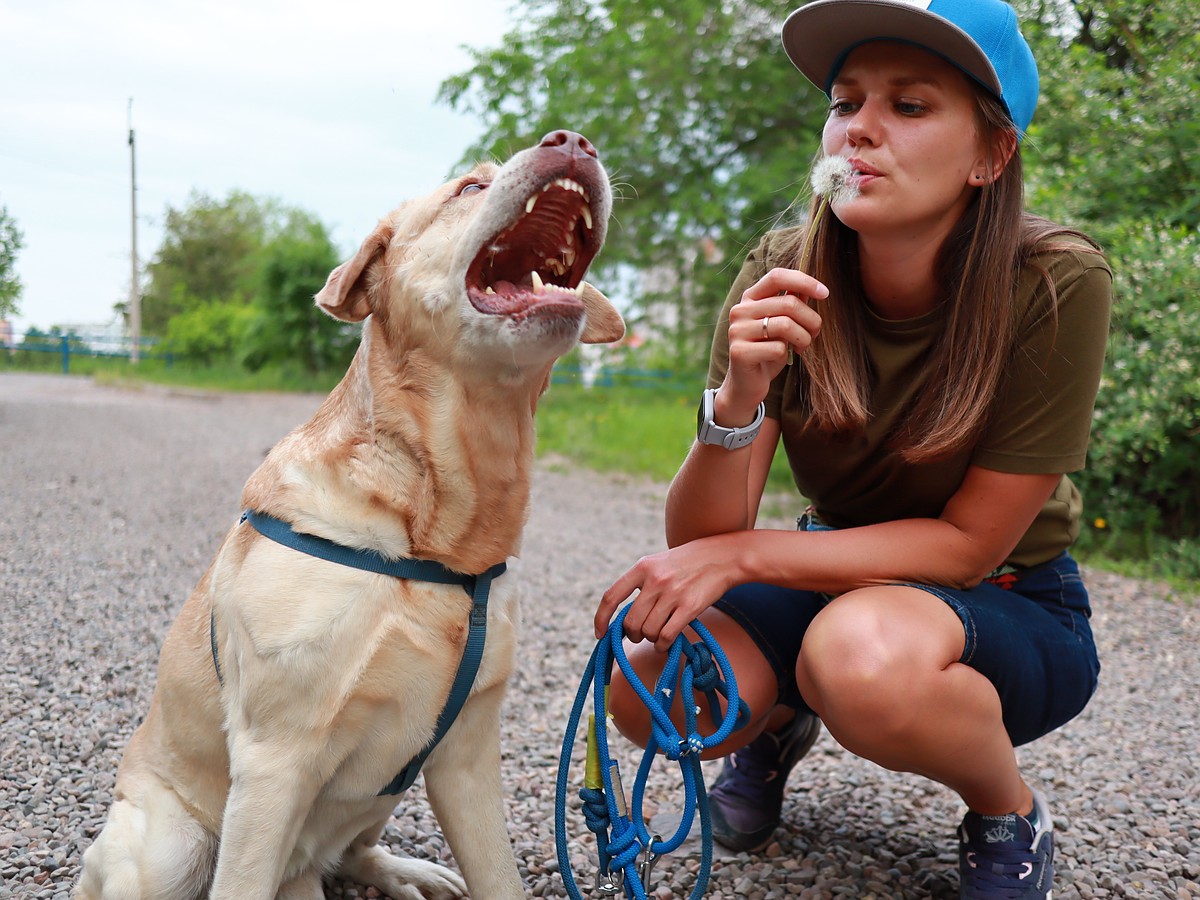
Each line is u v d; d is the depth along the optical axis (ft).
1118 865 4.30
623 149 27.48
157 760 3.65
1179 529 11.82
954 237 3.43
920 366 3.58
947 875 4.09
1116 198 12.99
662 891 3.94
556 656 7.33
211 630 3.48
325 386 40.47
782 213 4.12
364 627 3.16
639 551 11.60
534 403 3.59
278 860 3.13
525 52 28.43
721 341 3.99
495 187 3.25
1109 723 6.33
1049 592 3.93
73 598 8.21
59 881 3.99
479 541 3.36
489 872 3.56
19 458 16.40
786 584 3.58
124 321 74.69
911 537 3.56
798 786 5.12
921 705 3.25
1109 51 15.39
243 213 78.59
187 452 18.58
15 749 5.20
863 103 3.37
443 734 3.38
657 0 27.17
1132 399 10.98
